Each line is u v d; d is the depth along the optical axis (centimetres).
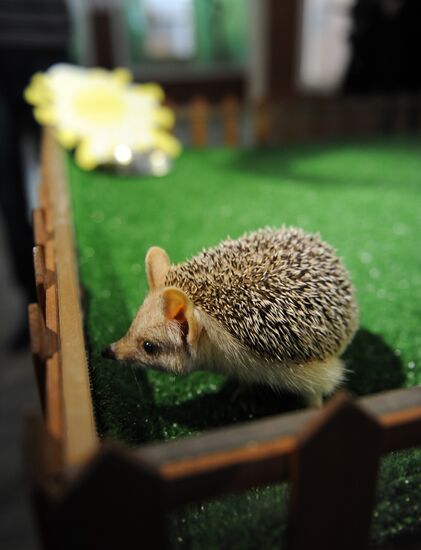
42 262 25
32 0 72
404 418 15
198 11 137
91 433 16
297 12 134
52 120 72
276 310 22
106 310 32
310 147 99
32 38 75
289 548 16
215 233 50
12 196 72
